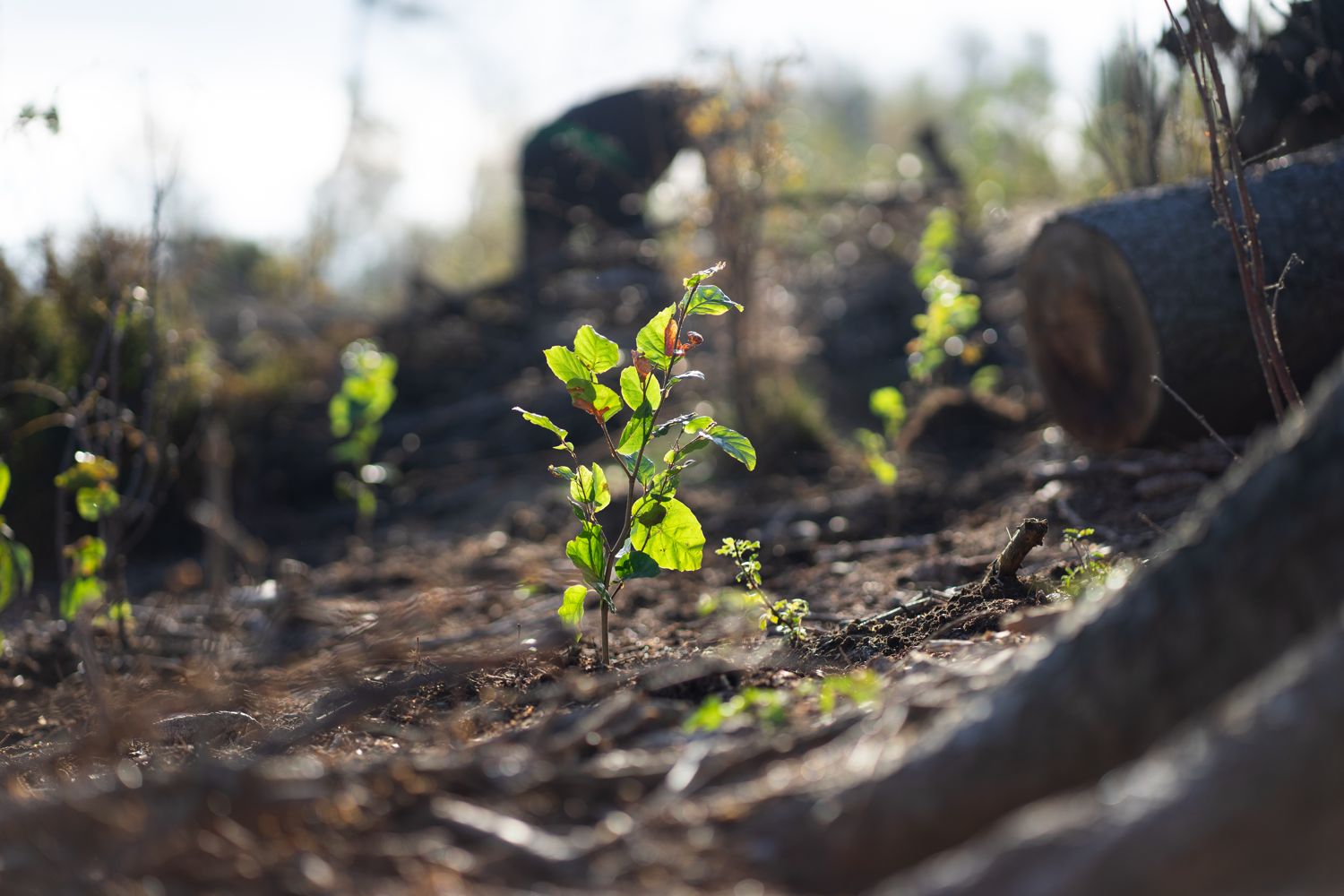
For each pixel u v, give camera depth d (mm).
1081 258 2447
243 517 3818
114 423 2283
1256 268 1847
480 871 1286
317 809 1327
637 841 1306
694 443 1846
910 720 1358
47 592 3039
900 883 1207
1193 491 2297
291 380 4602
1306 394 2365
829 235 5211
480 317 4980
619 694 1663
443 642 2104
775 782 1336
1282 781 1041
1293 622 1224
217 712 1805
